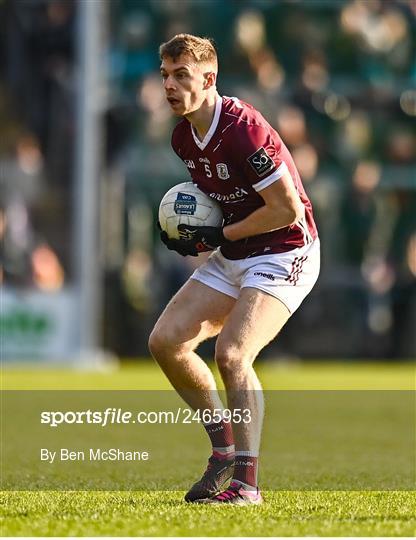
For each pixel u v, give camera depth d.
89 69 59.59
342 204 68.69
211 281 20.59
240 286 20.41
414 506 19.00
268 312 19.72
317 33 68.94
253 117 19.67
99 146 63.56
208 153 19.81
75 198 60.09
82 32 59.62
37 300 59.38
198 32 67.62
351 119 69.31
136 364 62.62
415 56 70.44
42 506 18.73
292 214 19.69
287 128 67.81
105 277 65.56
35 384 46.78
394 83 69.94
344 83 69.19
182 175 67.06
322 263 68.12
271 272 19.89
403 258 69.69
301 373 57.09
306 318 67.56
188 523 16.64
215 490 20.20
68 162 60.50
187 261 64.56
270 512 18.02
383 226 69.50
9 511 18.03
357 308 68.94
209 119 19.62
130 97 66.50
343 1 69.25
